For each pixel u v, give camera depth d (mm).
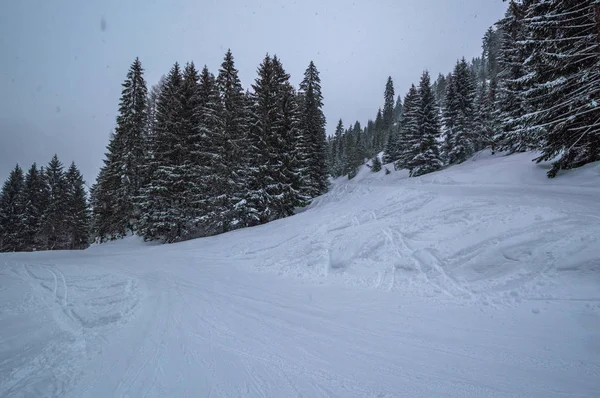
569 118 11930
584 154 13492
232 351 4414
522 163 17547
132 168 24672
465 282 6531
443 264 7441
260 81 24125
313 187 31156
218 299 7008
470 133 33156
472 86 33719
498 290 5926
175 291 7695
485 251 7293
